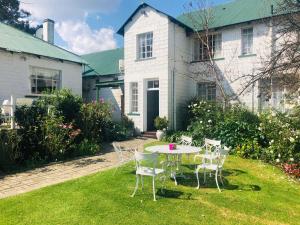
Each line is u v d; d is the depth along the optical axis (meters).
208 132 12.85
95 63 22.44
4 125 10.70
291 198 6.72
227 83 15.91
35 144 10.57
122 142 14.72
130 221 5.39
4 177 8.45
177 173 8.66
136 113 17.19
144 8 16.88
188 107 15.98
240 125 11.98
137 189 7.20
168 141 14.71
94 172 8.92
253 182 7.92
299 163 9.00
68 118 12.33
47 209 5.93
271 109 12.02
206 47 16.80
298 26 8.80
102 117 14.46
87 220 5.43
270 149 10.07
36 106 10.98
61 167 9.64
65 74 17.03
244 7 17.11
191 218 5.56
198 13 17.80
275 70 8.75
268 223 5.38
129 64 17.61
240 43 15.61
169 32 16.03
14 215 5.66
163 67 16.14
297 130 9.55
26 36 17.42
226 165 9.80
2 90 13.95
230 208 6.07
